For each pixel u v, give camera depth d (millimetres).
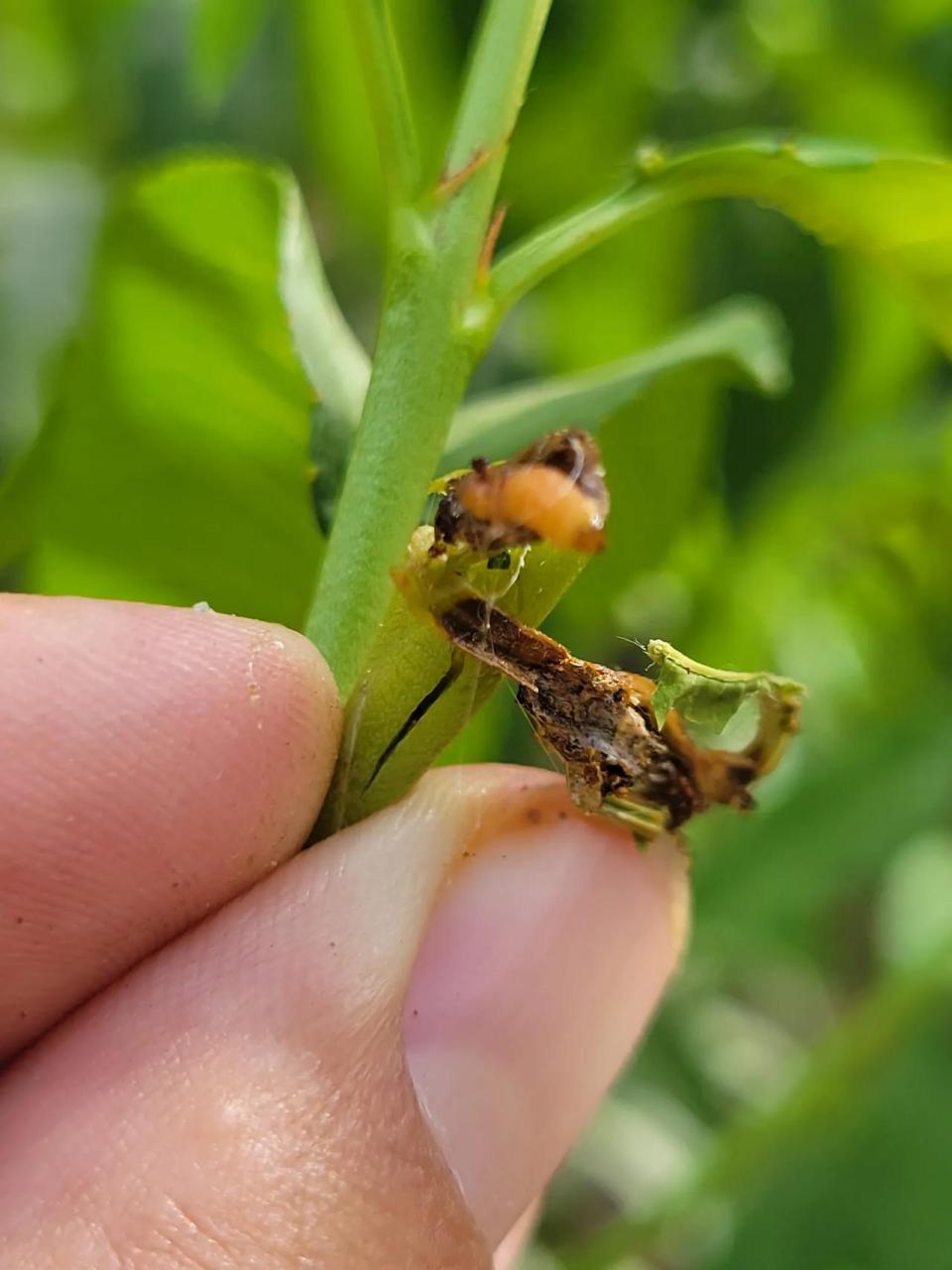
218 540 60
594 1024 47
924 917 124
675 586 98
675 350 59
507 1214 45
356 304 115
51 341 110
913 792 99
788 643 120
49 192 122
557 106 102
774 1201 104
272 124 118
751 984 159
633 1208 108
